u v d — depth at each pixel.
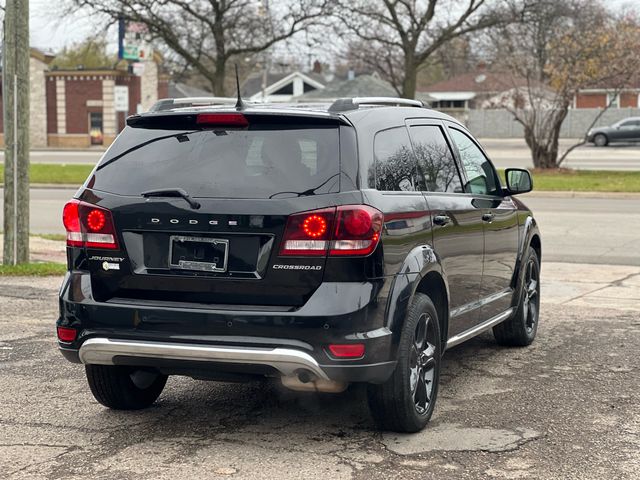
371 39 38.56
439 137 6.23
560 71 30.81
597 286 10.82
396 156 5.44
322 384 4.94
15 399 6.08
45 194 24.38
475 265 6.31
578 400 6.09
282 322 4.74
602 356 7.37
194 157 5.11
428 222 5.49
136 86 61.66
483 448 5.09
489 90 36.41
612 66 30.20
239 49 38.12
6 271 11.20
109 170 5.25
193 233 4.93
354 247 4.77
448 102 78.19
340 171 4.89
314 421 5.59
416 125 5.91
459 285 6.02
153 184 5.08
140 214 5.02
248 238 4.86
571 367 7.01
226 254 4.88
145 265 5.04
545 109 34.78
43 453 5.00
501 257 6.89
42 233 16.09
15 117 11.41
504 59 32.66
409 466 4.80
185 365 4.95
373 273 4.83
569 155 44.81
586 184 25.92
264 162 4.97
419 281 5.23
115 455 4.97
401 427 5.28
